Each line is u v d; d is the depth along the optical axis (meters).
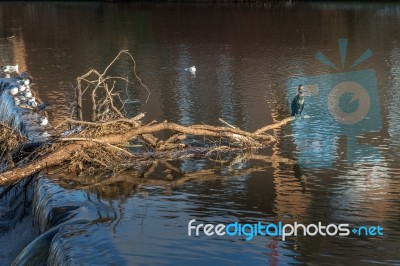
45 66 31.72
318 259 9.04
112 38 44.09
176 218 10.70
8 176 13.22
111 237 9.77
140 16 62.28
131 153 14.41
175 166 13.85
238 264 8.86
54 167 13.56
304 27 47.41
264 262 8.97
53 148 13.82
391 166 13.50
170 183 12.68
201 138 16.09
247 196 11.80
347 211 10.94
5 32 50.41
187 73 27.91
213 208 11.20
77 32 48.94
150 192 12.14
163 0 83.19
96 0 89.25
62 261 9.04
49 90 24.61
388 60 30.02
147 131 14.32
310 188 12.19
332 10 61.56
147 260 8.95
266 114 19.00
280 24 50.47
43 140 15.34
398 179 12.60
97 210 11.09
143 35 45.44
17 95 21.83
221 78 26.25
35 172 13.41
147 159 14.36
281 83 24.59
